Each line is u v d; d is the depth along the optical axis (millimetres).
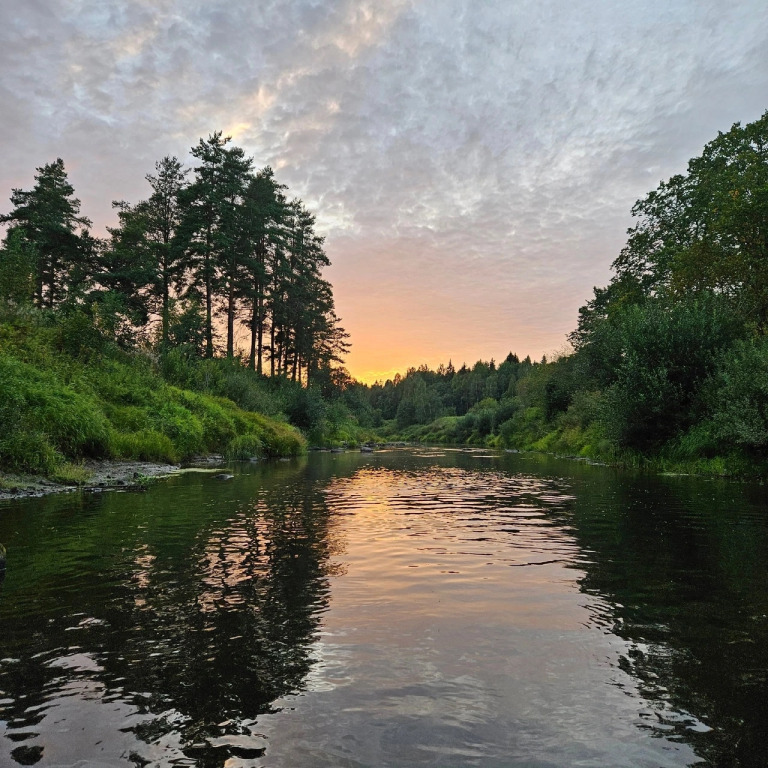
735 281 21656
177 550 5781
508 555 5656
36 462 11438
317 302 52969
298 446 30047
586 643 3322
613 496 10656
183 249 36375
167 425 20219
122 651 3186
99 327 23219
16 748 2205
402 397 141000
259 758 2135
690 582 4656
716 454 16188
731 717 2475
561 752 2189
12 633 3471
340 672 2908
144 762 2111
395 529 7109
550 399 42312
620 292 32312
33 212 35906
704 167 26172
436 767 2074
